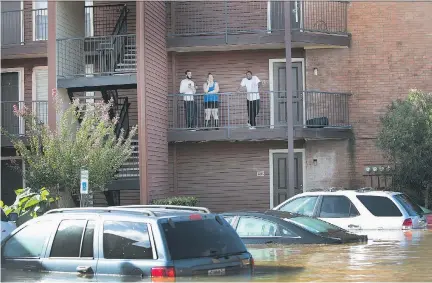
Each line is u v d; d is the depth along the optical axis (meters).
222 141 28.20
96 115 21.83
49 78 24.41
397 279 9.48
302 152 28.08
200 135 26.89
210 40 27.33
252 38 27.12
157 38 26.27
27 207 19.42
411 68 27.58
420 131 24.16
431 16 27.56
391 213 16.48
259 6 28.14
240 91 28.05
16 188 28.17
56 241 9.84
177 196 27.36
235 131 26.72
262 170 28.08
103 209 9.95
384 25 27.72
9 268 10.00
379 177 27.19
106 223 9.44
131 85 24.62
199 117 27.88
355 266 10.76
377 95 27.62
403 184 24.84
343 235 14.09
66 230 9.80
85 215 9.74
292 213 15.13
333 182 27.69
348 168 27.53
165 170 26.69
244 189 28.12
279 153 28.12
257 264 10.91
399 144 24.16
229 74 28.38
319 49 28.00
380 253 12.30
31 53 27.80
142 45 24.14
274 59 28.30
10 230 16.39
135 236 9.12
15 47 27.91
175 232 9.07
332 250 12.79
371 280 9.35
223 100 28.11
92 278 9.08
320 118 26.81
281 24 28.11
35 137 21.39
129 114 26.80
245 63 28.38
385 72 27.64
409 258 11.66
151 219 9.09
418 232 15.92
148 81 24.78
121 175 24.58
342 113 27.66
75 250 9.59
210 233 9.41
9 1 28.92
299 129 26.30
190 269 8.84
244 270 9.50
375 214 16.52
